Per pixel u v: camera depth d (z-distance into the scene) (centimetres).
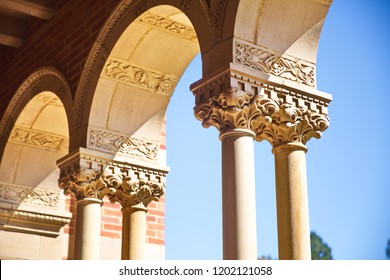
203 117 947
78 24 1322
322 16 1018
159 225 1585
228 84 919
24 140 1480
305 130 980
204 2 1008
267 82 949
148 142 1268
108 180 1220
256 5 970
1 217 1466
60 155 1509
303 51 1005
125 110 1252
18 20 1516
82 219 1192
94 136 1224
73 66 1305
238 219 878
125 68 1234
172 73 1262
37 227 1502
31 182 1493
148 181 1259
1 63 1595
